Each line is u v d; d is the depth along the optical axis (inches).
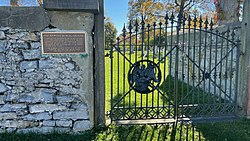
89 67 139.3
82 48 136.5
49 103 138.6
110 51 149.6
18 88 135.2
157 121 159.0
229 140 133.6
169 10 502.3
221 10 262.7
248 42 159.3
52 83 137.1
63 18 132.2
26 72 134.3
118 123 155.5
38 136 135.4
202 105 171.0
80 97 140.9
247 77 162.4
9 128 138.5
